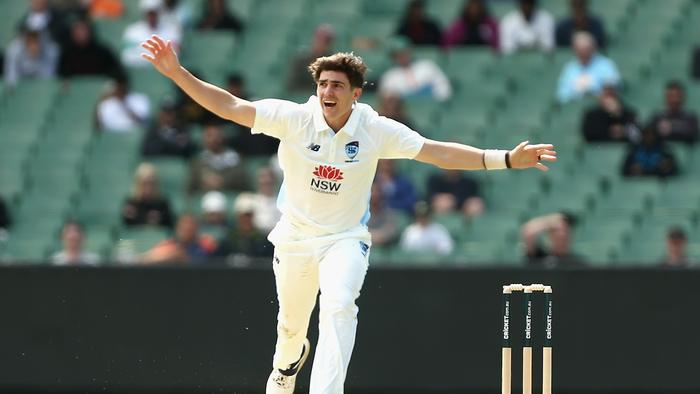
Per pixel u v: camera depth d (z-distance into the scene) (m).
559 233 41.12
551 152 22.64
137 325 32.94
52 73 55.66
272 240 23.97
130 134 51.78
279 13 59.22
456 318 33.06
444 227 45.81
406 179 46.28
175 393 32.81
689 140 49.66
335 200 23.14
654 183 48.12
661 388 32.97
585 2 56.12
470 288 33.12
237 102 22.72
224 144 48.59
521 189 48.47
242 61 56.31
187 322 32.88
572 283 33.12
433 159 23.06
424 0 59.81
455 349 33.00
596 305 33.09
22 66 55.28
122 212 47.94
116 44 57.66
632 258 44.81
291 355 25.52
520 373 32.84
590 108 51.00
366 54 54.94
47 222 48.53
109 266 33.09
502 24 56.38
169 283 33.00
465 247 44.25
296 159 23.03
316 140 22.80
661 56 56.19
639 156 48.66
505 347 24.36
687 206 47.47
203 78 55.09
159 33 55.69
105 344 32.94
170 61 22.05
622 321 33.06
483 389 32.91
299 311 24.52
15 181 50.62
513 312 33.00
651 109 53.09
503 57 55.44
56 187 50.22
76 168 50.97
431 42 56.19
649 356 33.00
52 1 57.66
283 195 23.80
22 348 32.97
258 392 32.69
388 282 33.19
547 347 24.41
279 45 57.06
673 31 57.69
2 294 33.12
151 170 45.66
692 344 32.97
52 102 54.09
